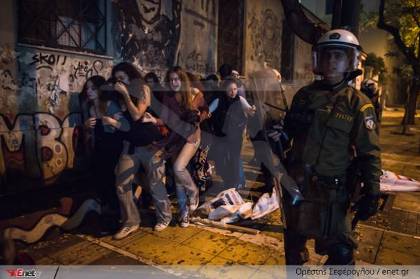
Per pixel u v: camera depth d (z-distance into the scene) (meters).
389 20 14.61
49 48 4.11
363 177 1.93
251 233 3.54
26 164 4.00
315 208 2.01
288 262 2.24
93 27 4.81
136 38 5.35
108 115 3.38
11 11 3.73
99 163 3.58
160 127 3.46
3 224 2.98
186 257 3.04
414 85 11.90
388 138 10.95
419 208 4.43
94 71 4.71
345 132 1.94
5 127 3.78
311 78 13.99
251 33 8.80
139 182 3.72
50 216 3.33
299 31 4.08
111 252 3.11
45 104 4.14
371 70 18.53
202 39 7.00
